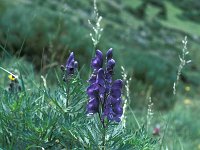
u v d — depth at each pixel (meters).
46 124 3.83
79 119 3.85
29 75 5.18
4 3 22.41
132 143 3.76
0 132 3.97
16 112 3.93
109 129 3.85
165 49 53.41
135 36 53.66
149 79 23.84
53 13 23.20
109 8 58.41
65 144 3.85
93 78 3.72
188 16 80.56
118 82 3.63
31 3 27.45
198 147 10.16
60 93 3.99
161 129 6.51
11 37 19.36
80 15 42.16
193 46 59.53
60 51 16.14
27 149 3.76
